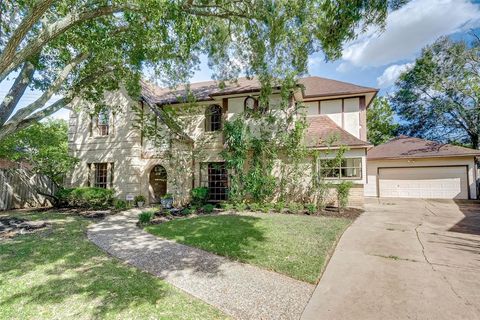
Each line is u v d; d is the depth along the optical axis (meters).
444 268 5.29
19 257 5.78
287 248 6.43
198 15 7.35
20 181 14.30
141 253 6.18
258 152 13.95
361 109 15.61
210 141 15.88
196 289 4.34
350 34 5.67
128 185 15.27
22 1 6.75
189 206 13.74
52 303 3.80
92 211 12.93
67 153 15.54
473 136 25.72
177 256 5.99
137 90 11.67
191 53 10.35
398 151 18.72
